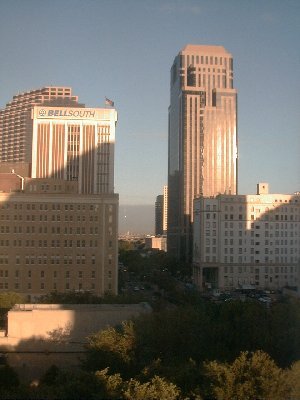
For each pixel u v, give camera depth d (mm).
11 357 81938
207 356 72812
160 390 48125
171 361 68562
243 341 79500
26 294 146500
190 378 54781
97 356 66938
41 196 148625
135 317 81000
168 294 162500
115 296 117125
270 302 155625
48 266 147750
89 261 149125
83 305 91688
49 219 148625
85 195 149625
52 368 70500
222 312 90625
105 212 150125
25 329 83188
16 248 147250
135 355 69688
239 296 179125
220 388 49719
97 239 149500
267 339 77250
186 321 77188
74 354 83125
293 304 94312
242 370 52969
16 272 147000
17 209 147875
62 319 84000
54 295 116000
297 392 50531
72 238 148875
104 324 84875
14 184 166875
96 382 50250
